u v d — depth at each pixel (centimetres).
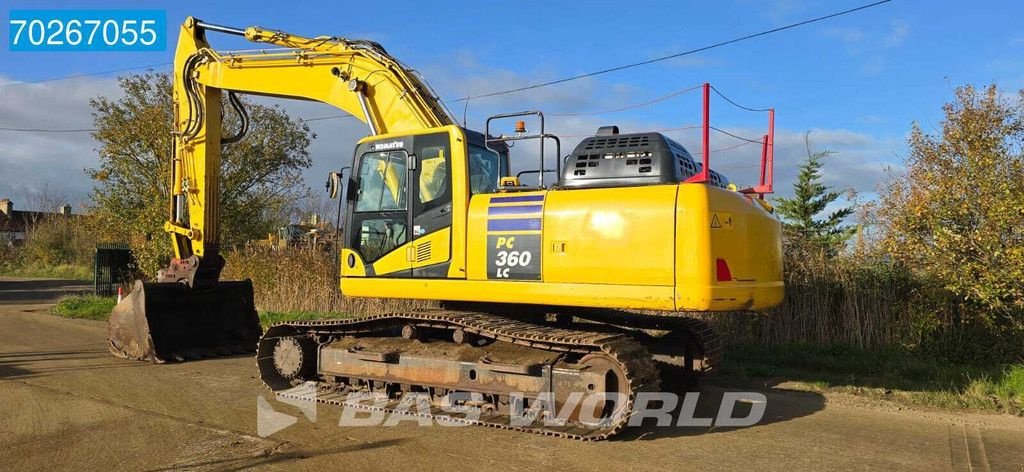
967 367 845
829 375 839
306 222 2148
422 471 483
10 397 705
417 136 661
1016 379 756
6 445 541
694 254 537
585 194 585
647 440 566
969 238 826
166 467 488
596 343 560
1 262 4056
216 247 923
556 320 748
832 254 1038
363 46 792
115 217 1788
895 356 895
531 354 611
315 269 1476
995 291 803
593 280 569
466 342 643
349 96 789
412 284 652
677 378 731
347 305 1371
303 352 724
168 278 936
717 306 539
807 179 1620
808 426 614
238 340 987
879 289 965
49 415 633
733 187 666
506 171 709
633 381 545
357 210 697
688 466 500
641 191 564
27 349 1022
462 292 624
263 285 1560
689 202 543
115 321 941
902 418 645
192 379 798
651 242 551
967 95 883
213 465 492
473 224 622
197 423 606
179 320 935
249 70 865
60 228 4059
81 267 3612
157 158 1731
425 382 646
